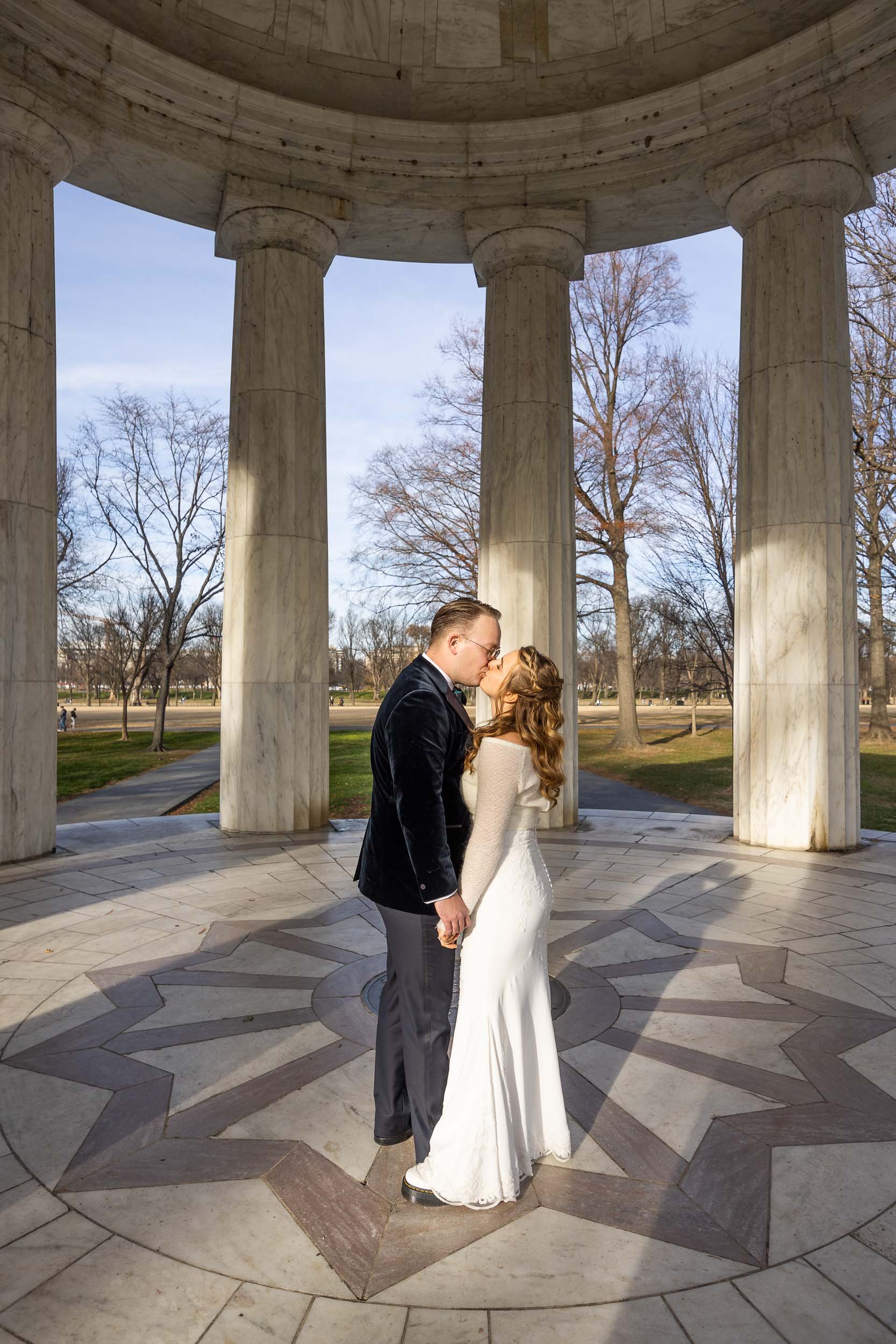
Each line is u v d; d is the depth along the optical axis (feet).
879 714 85.92
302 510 31.60
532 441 32.32
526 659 8.95
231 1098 11.03
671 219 33.42
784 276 28.78
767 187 28.94
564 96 33.01
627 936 18.07
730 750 79.71
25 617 25.88
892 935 18.21
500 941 8.75
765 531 28.91
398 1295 7.39
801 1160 9.54
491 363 33.37
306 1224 8.41
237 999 14.40
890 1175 9.25
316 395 32.30
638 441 80.69
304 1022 13.46
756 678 29.01
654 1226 8.36
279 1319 7.09
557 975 15.65
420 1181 8.82
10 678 25.48
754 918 19.58
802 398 28.37
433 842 8.30
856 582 29.04
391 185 32.27
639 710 191.93
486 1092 8.61
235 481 31.68
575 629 33.58
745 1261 7.84
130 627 112.37
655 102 30.04
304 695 31.40
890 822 36.78
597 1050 12.40
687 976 15.58
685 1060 12.09
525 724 8.69
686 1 31.32
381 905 9.22
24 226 26.14
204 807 44.32
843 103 27.22
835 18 26.50
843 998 14.52
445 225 33.96
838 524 28.37
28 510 25.99
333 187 31.76
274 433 31.27
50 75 26.13
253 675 30.86
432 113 33.58
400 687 8.95
